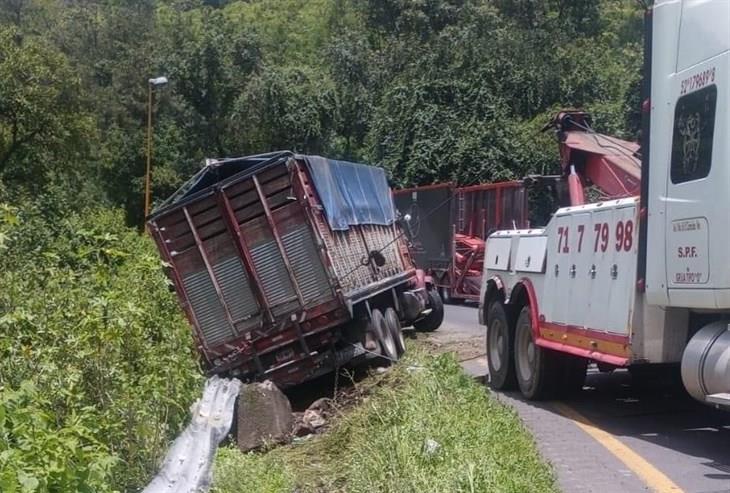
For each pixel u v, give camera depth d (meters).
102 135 48.38
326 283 13.25
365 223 16.47
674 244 8.29
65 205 24.12
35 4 59.34
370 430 8.79
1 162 31.64
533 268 11.56
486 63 43.25
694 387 7.88
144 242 18.27
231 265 13.27
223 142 52.09
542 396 11.45
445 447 7.17
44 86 31.62
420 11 56.34
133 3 68.44
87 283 9.10
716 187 7.68
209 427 9.19
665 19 8.56
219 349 13.25
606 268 9.55
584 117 14.02
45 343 7.33
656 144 8.62
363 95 50.81
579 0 56.56
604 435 9.24
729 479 7.44
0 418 5.02
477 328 21.91
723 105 7.64
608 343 9.40
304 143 50.53
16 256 9.71
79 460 5.43
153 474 7.27
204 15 59.66
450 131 40.97
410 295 18.25
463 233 29.30
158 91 50.88
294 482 7.94
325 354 13.33
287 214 13.26
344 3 70.06
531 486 6.63
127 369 7.98
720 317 8.20
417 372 11.38
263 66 53.34
